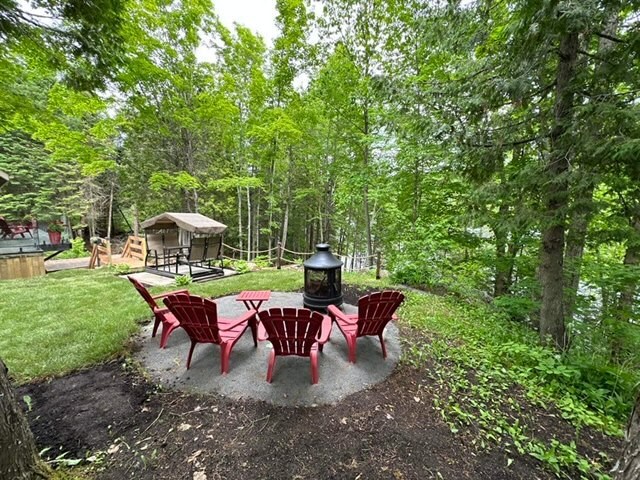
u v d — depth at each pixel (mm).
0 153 12703
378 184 8477
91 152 8156
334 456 1866
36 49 2844
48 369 2855
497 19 3779
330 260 4242
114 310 4629
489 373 2986
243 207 16281
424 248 6922
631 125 2666
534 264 5402
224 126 11578
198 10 9281
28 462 1503
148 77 8141
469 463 1837
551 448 2018
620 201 3314
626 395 2783
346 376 2850
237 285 6383
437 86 4434
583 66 3266
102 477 1683
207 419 2213
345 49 8789
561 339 3885
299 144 12516
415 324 4371
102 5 2623
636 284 4012
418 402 2473
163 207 13922
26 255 7758
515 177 3670
